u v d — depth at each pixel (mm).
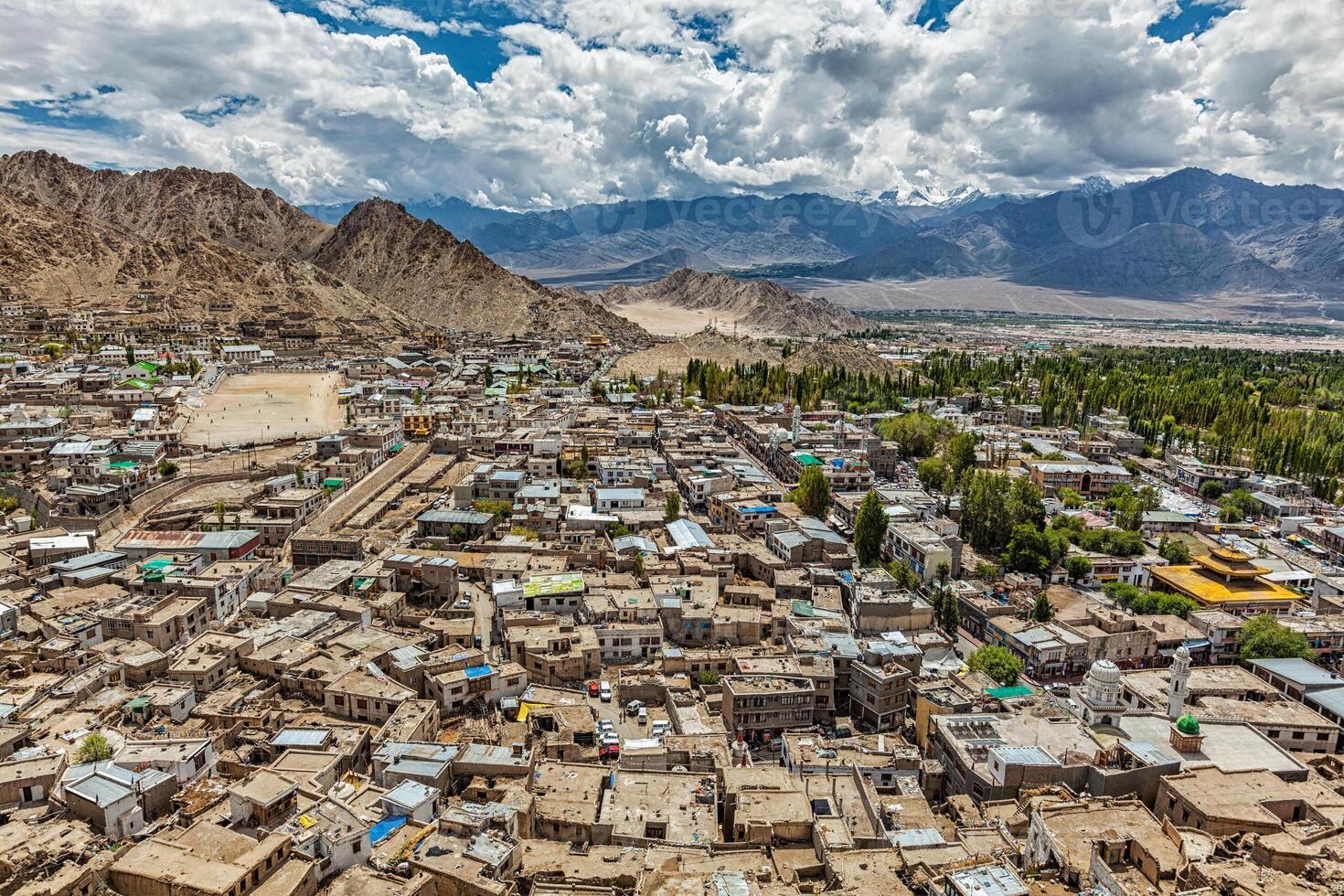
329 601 189125
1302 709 159250
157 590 195500
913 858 106812
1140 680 170000
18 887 98625
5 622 176500
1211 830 115188
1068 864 102375
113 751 131750
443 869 105000
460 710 156750
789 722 158875
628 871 107375
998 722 144750
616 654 182250
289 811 115312
